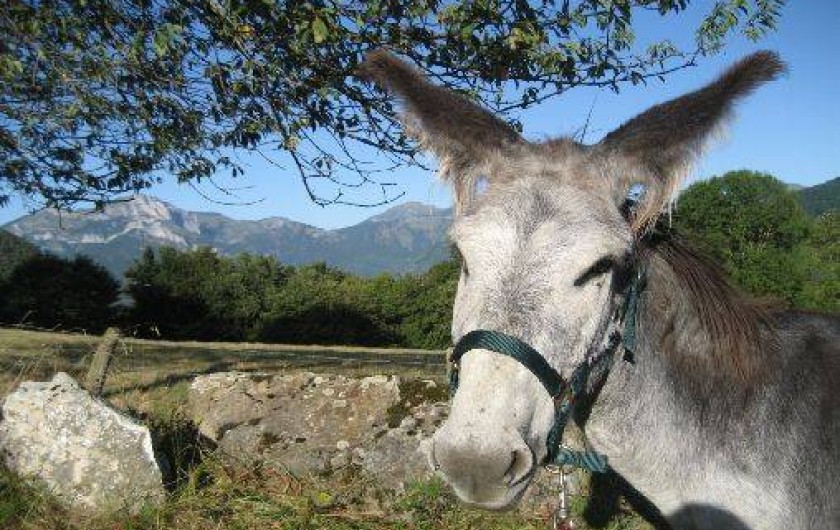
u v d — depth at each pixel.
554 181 1.00
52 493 1.74
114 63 2.27
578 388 0.94
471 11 2.02
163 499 1.77
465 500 0.84
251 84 2.29
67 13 2.26
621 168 1.04
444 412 2.13
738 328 1.15
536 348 0.88
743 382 1.12
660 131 1.01
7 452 1.78
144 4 2.40
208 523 1.73
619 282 1.00
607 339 0.99
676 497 1.13
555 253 0.92
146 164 2.76
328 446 2.10
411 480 1.97
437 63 2.22
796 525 1.07
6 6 2.26
